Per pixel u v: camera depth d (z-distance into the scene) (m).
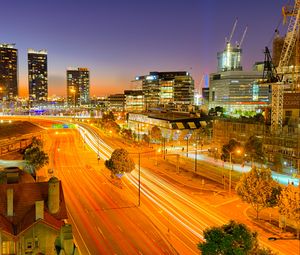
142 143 175.00
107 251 50.47
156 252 50.59
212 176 102.69
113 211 68.81
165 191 84.81
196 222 63.31
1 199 46.31
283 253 50.88
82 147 158.38
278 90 124.81
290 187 57.78
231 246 33.75
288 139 107.94
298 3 133.75
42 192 48.78
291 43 138.62
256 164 119.31
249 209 71.19
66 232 36.19
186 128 188.62
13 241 42.34
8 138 128.88
